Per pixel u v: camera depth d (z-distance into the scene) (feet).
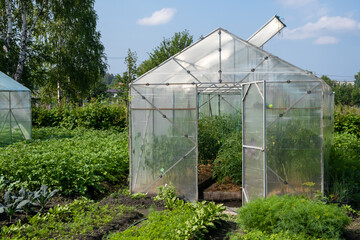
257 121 22.90
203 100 43.70
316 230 16.93
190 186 25.68
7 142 49.32
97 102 65.92
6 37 78.18
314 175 22.82
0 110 48.26
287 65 26.32
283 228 17.37
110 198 25.12
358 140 45.24
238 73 26.99
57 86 93.35
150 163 26.48
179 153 25.89
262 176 22.44
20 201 20.44
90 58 91.97
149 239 16.29
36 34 86.89
